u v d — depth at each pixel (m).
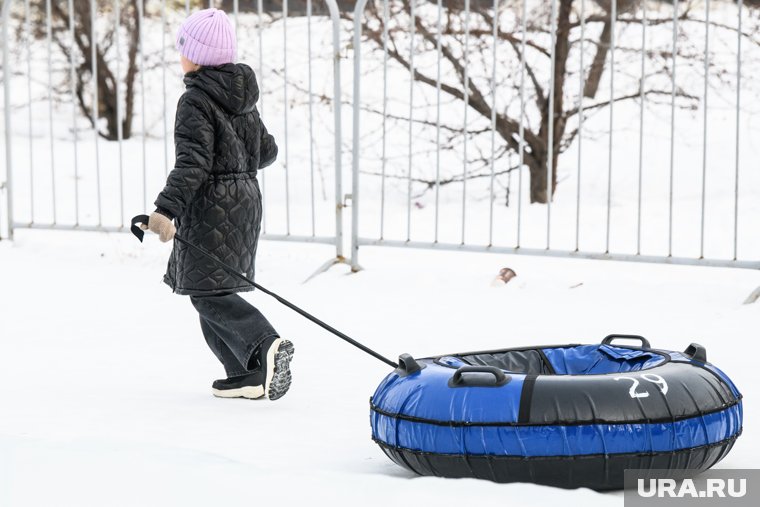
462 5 16.08
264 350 6.48
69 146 20.47
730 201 15.13
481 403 4.61
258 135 6.92
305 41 21.75
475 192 17.28
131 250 13.04
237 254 6.71
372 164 18.33
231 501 3.86
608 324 9.10
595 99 19.50
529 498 4.05
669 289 10.34
